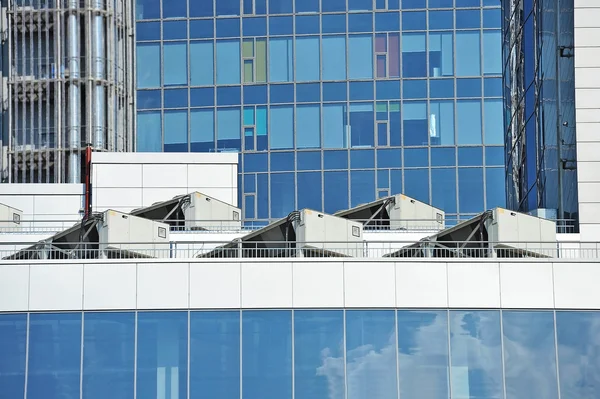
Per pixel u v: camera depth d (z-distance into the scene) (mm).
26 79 176000
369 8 181500
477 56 179875
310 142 179125
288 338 100438
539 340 100438
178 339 100438
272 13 181875
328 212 177125
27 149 174750
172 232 121750
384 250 116125
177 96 181250
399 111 179125
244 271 101312
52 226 144375
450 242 106875
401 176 177500
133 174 144750
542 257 106562
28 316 100812
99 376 100062
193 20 181875
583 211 117000
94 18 177500
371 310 100812
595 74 119750
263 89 180625
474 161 177500
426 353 100250
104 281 101250
